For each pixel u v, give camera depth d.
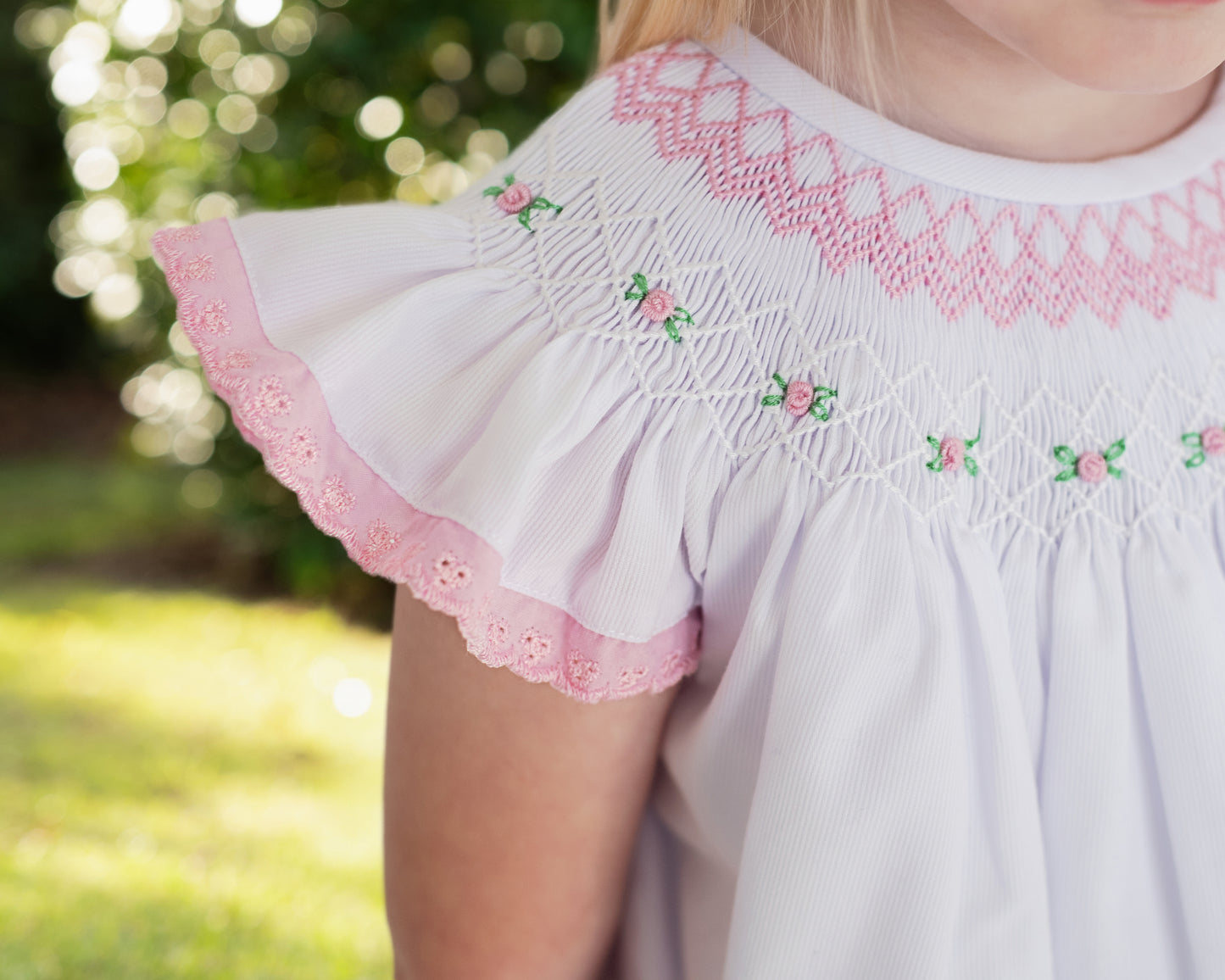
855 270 0.50
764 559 0.50
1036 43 0.46
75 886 1.18
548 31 1.70
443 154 1.73
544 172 0.51
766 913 0.48
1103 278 0.50
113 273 2.21
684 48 0.52
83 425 3.07
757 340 0.49
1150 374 0.50
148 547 2.20
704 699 0.52
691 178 0.50
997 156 0.50
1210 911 0.50
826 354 0.49
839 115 0.50
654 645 0.50
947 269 0.50
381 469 0.49
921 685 0.48
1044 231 0.50
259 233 0.51
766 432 0.49
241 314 0.50
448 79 1.72
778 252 0.50
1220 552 0.51
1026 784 0.49
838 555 0.49
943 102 0.50
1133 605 0.50
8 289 3.29
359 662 1.77
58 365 3.46
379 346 0.50
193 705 1.60
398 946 0.53
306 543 1.88
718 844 0.52
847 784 0.48
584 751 0.50
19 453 2.82
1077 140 0.51
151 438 2.30
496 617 0.48
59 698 1.58
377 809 1.39
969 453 0.50
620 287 0.50
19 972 1.05
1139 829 0.50
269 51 1.70
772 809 0.48
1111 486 0.50
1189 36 0.45
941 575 0.49
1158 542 0.50
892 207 0.50
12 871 1.20
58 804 1.33
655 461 0.49
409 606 0.50
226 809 1.36
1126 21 0.45
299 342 0.50
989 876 0.49
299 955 1.10
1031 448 0.50
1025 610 0.50
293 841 1.30
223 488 1.95
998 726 0.49
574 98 0.53
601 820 0.51
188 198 1.82
